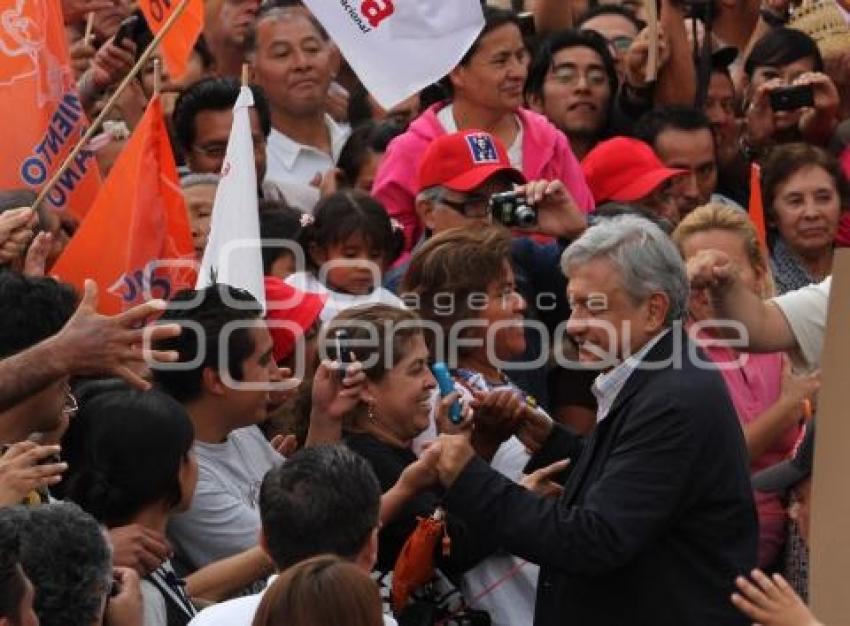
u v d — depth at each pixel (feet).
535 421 68.64
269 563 62.39
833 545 58.95
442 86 103.04
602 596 62.18
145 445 59.06
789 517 74.38
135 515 59.31
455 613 67.46
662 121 94.63
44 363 55.26
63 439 60.18
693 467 61.11
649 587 61.52
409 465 66.44
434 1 77.71
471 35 78.13
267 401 67.21
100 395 60.29
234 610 54.95
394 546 67.05
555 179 88.33
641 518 60.54
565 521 60.75
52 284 61.36
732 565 61.67
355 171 95.86
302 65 100.32
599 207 88.28
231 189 74.38
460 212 83.15
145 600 57.72
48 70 76.64
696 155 94.07
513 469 70.64
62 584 50.44
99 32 100.53
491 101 90.02
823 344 61.36
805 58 102.94
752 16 110.42
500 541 61.93
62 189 76.89
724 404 62.03
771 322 68.33
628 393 62.18
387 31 77.66
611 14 110.52
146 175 72.08
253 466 67.72
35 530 50.67
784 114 99.30
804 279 89.86
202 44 102.83
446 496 61.82
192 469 60.44
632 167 91.15
